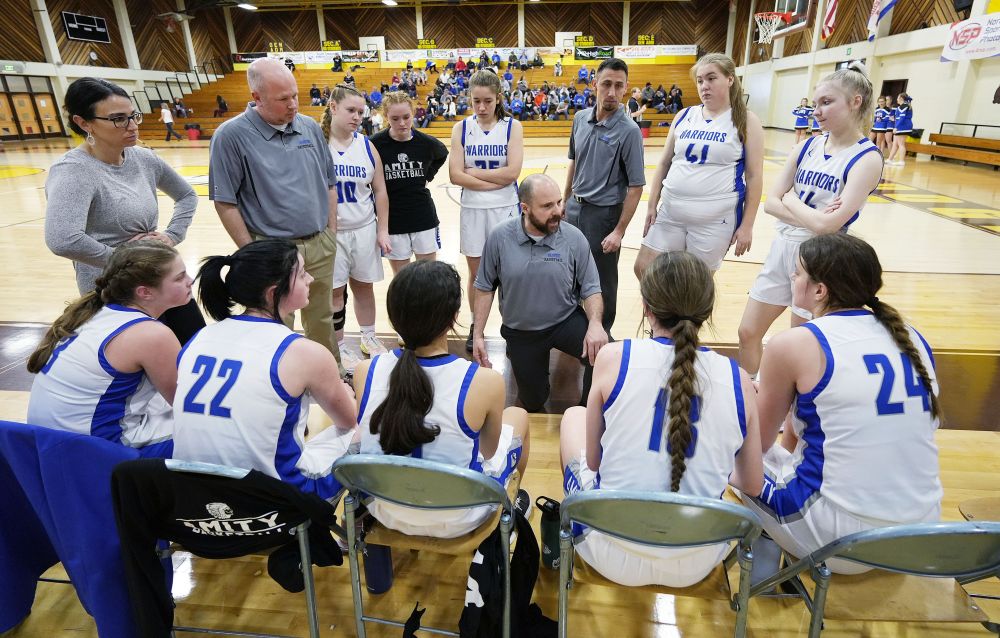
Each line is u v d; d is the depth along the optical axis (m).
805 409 1.38
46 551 1.67
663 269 1.37
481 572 1.41
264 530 1.37
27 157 14.18
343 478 1.33
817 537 1.36
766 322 2.67
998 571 1.25
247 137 2.46
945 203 7.89
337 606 1.76
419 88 23.09
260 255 1.46
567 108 21.08
